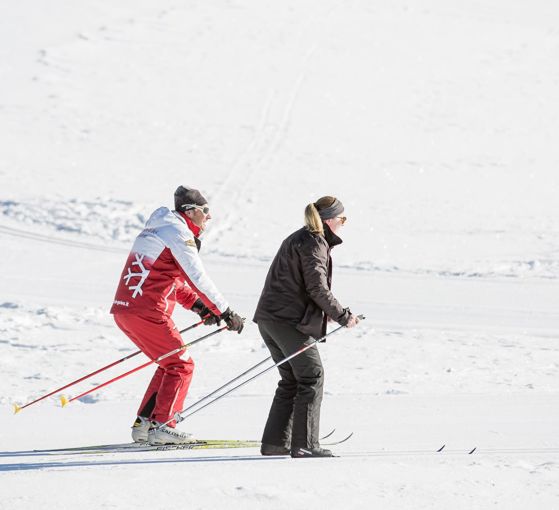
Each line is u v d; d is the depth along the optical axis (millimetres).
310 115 131000
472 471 17016
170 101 134250
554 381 31641
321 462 17984
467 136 124125
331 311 19297
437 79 153375
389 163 110062
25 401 26625
